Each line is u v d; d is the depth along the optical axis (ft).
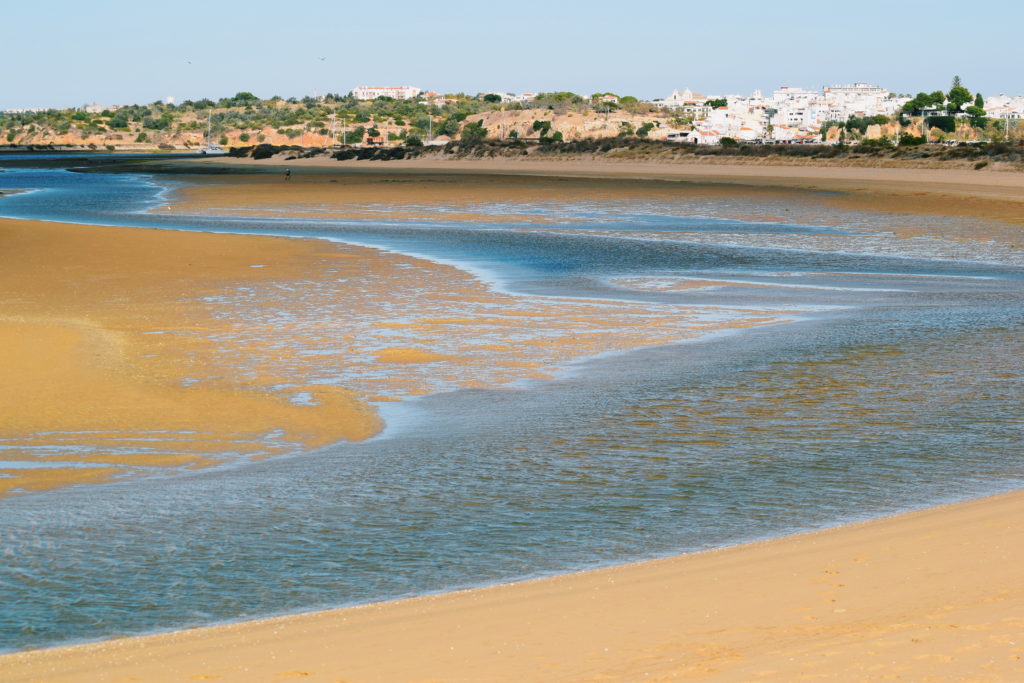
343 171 486.79
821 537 35.50
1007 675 20.44
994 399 62.23
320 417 59.52
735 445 52.85
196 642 27.86
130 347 76.84
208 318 88.94
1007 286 113.80
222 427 57.21
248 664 25.11
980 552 30.40
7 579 34.99
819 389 65.57
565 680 22.39
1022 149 349.41
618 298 102.99
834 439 53.72
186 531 39.99
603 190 293.64
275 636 27.81
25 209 230.89
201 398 63.31
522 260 134.00
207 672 24.67
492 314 92.94
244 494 45.14
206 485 46.68
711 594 28.48
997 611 24.45
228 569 35.65
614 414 59.62
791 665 21.86
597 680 22.18
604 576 32.48
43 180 407.44
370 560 36.45
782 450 51.67
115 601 32.81
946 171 347.56
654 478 47.01
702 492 44.68
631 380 68.49
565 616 27.37
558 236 168.14
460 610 29.14
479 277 116.98
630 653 23.94
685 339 82.64
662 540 38.14
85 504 43.86
